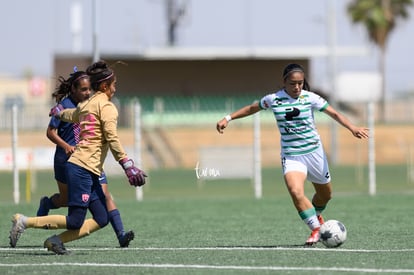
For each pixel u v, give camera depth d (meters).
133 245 40.81
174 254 36.19
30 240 43.94
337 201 70.94
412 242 40.66
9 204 70.19
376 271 30.55
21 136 135.12
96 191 36.16
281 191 92.06
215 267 31.89
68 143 39.34
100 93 35.59
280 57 174.50
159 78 174.88
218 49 170.62
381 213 59.16
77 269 31.75
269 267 31.72
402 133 161.12
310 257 34.44
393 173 126.75
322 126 159.50
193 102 173.38
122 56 168.12
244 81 177.75
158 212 63.25
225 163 88.25
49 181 114.62
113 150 34.66
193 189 97.75
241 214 60.62
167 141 151.38
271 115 170.12
